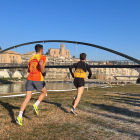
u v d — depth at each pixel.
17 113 4.50
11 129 3.22
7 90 41.56
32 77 3.60
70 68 4.54
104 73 148.00
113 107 5.54
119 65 52.56
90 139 2.74
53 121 3.78
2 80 80.00
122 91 12.33
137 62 50.78
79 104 5.97
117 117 4.23
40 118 4.01
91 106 5.63
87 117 4.18
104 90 13.38
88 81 108.25
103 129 3.26
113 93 10.59
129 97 8.41
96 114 4.52
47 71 132.00
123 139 2.75
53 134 2.96
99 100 7.08
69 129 3.24
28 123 3.62
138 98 8.09
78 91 4.44
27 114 4.39
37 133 3.01
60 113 4.54
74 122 3.73
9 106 5.62
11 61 100.75
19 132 3.06
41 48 3.80
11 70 102.00
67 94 10.05
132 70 183.88
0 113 4.52
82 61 4.55
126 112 4.82
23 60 121.44
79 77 4.45
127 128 3.34
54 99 7.34
